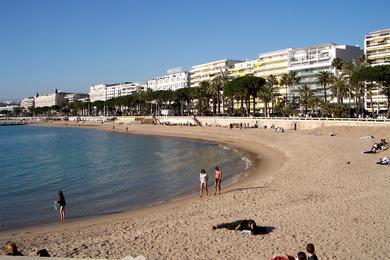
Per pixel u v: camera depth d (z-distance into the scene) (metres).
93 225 25.22
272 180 35.59
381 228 19.48
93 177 47.88
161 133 130.62
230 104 179.12
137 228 22.80
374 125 75.25
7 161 67.56
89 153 78.12
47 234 23.44
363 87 103.31
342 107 103.62
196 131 118.75
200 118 139.38
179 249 17.80
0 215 30.06
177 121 156.12
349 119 82.25
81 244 19.50
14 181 46.59
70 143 105.88
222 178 42.38
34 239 22.17
